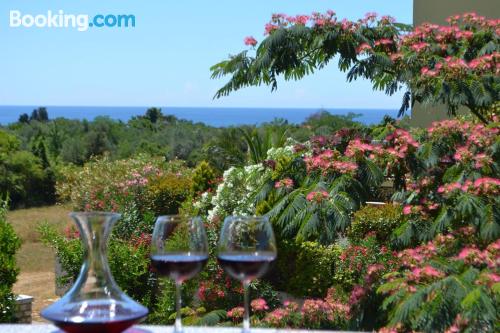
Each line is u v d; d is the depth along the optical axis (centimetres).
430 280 307
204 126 1841
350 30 559
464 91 508
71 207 1352
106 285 181
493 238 407
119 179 1084
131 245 819
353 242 732
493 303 269
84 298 179
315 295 753
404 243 453
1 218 632
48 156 1825
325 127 514
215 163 1154
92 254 182
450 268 314
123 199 980
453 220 457
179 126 1856
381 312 493
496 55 515
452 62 511
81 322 171
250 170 829
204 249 190
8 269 596
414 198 477
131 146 1848
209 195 883
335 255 745
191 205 903
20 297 691
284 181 480
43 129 1955
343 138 502
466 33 559
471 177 446
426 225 456
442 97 509
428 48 557
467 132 472
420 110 967
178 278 189
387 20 581
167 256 187
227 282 742
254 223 191
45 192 1788
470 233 432
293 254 775
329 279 745
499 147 454
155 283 805
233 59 568
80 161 1864
